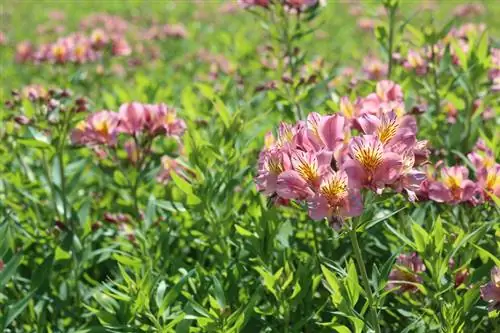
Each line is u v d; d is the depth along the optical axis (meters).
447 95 5.65
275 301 4.29
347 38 16.36
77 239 4.98
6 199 5.66
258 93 6.85
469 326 4.15
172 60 12.60
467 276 4.06
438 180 4.32
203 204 4.59
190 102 6.10
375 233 4.67
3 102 7.10
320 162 3.29
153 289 3.98
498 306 3.67
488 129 5.68
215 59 11.30
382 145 3.28
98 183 6.64
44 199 6.00
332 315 4.21
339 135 3.44
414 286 4.10
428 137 5.73
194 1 25.03
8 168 6.13
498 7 20.73
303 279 4.01
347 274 3.52
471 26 6.62
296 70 6.29
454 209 4.54
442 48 6.36
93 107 7.39
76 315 4.83
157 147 6.61
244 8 6.24
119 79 10.96
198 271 4.35
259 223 4.34
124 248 5.07
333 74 6.59
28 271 5.18
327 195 3.30
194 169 4.67
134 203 5.37
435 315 3.94
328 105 5.34
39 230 5.26
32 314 4.73
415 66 5.98
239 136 5.25
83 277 5.48
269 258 4.34
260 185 3.44
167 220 5.26
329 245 4.77
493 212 4.32
